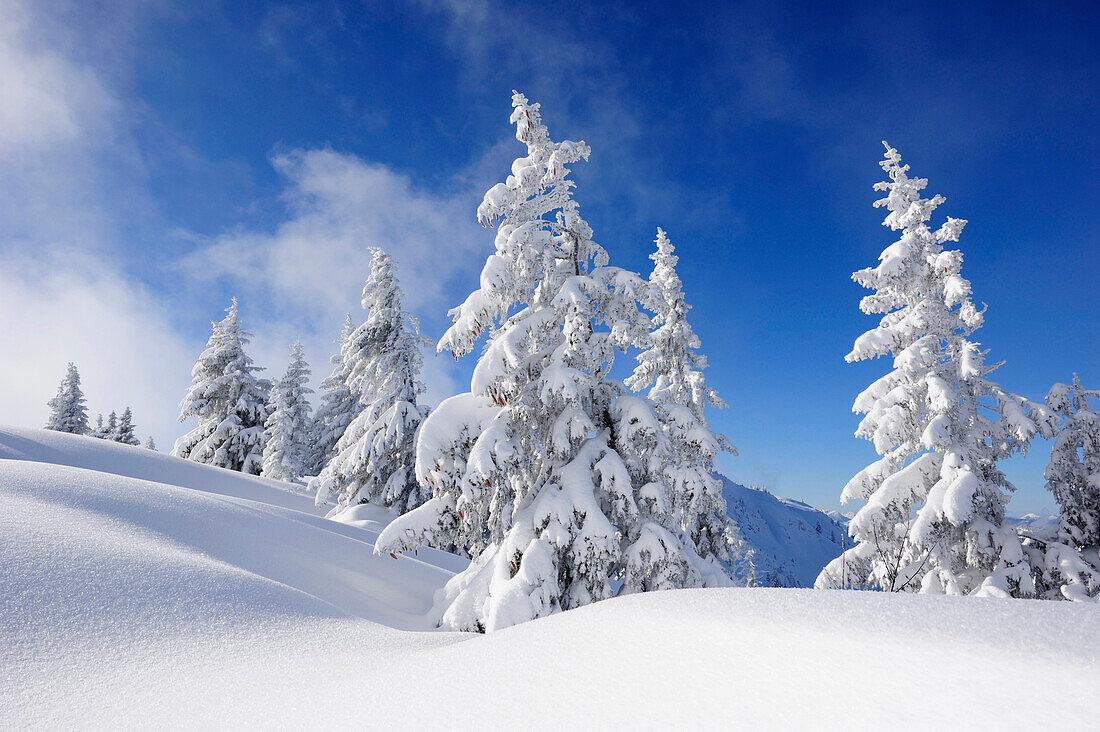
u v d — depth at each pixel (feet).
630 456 27.12
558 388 24.54
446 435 24.82
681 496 27.50
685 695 6.74
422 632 19.20
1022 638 6.15
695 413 52.49
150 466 68.23
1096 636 5.89
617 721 6.57
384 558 32.99
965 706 5.09
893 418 37.35
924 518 33.12
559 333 28.04
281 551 26.86
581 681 7.98
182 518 25.41
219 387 100.01
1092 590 32.19
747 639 7.75
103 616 13.66
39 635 12.14
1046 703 4.83
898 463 38.63
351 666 12.75
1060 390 40.34
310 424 114.73
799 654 6.95
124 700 10.28
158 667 12.00
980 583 34.12
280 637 15.06
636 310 28.60
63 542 16.81
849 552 37.65
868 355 40.37
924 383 37.35
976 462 35.50
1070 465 38.93
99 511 22.33
